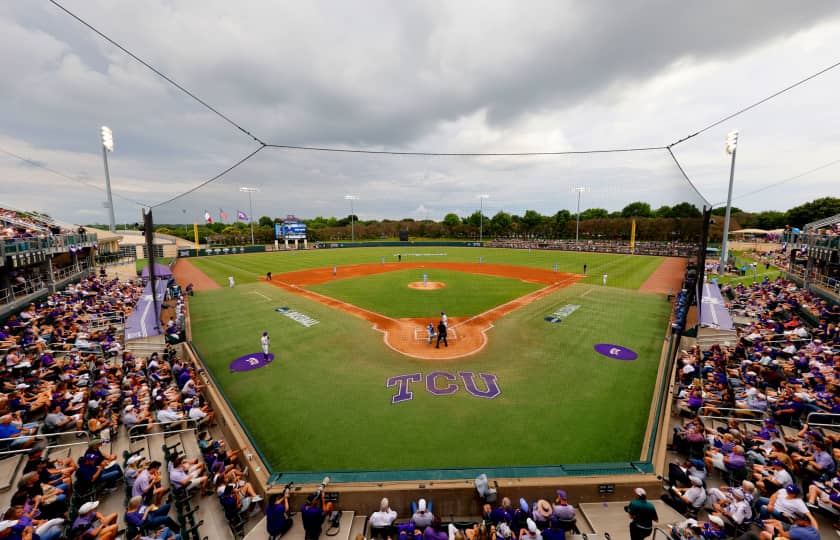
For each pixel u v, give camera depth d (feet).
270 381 56.29
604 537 27.89
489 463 37.24
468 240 393.70
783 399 41.34
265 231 344.08
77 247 116.78
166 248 246.68
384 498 30.35
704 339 72.13
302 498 31.63
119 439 40.52
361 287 130.52
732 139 143.54
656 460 35.53
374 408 48.16
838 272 91.97
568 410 47.47
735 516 26.30
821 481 30.19
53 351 59.98
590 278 145.69
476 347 69.92
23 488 27.30
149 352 67.92
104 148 175.22
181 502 31.17
